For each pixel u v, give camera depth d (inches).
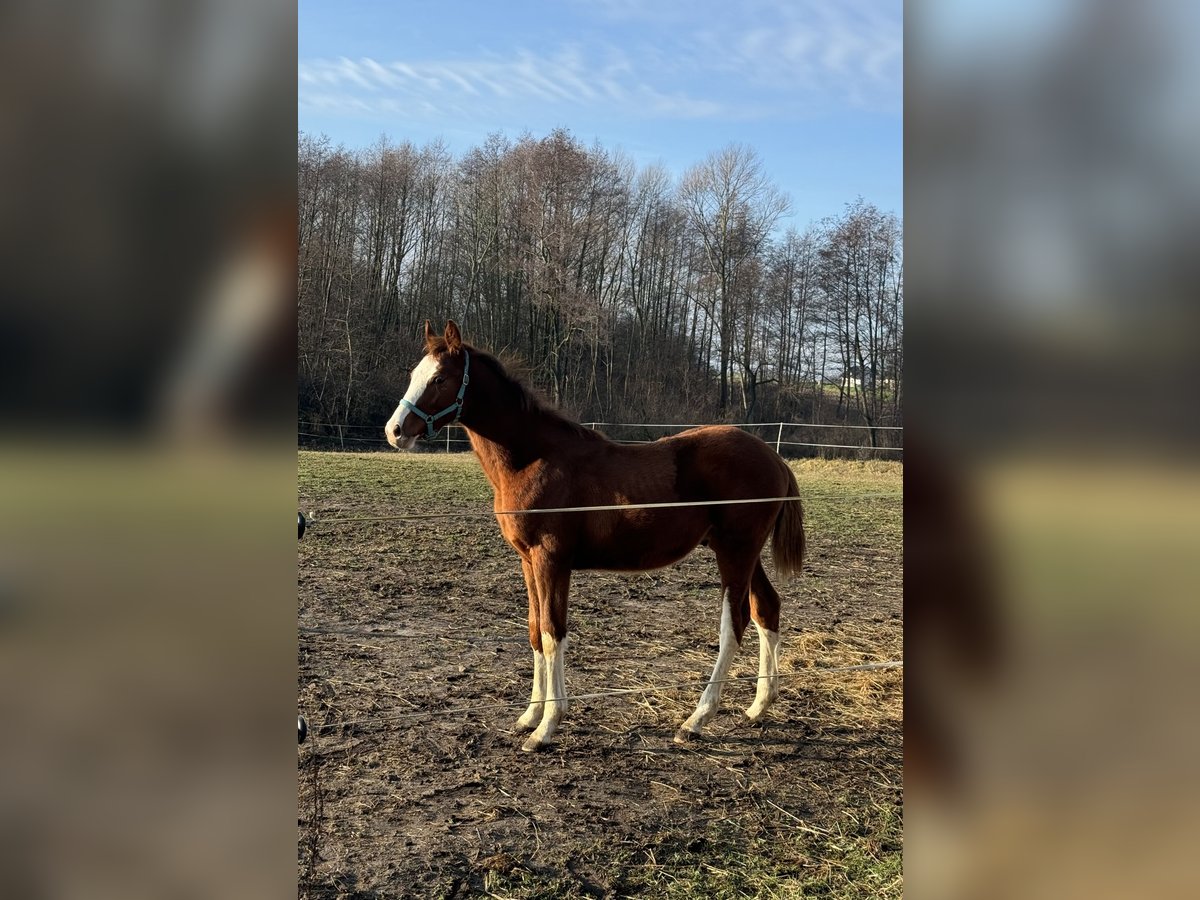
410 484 480.7
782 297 1181.7
